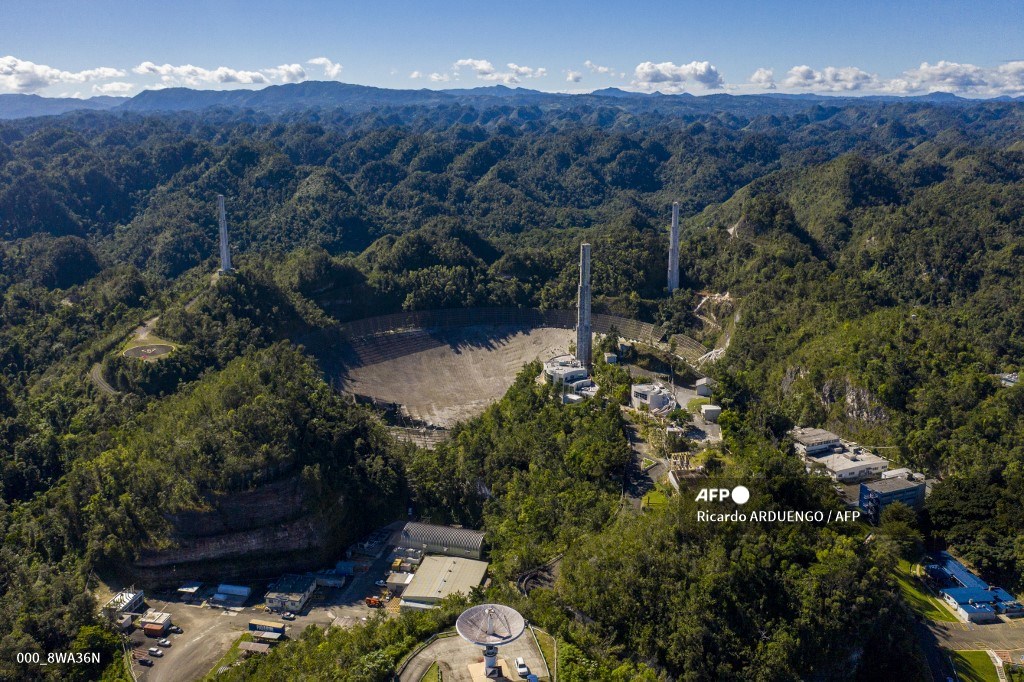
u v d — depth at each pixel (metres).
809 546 134.12
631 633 125.88
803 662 121.19
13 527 179.88
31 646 136.25
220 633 147.38
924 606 147.88
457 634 121.44
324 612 153.12
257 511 172.12
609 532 146.12
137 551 167.50
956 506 166.25
